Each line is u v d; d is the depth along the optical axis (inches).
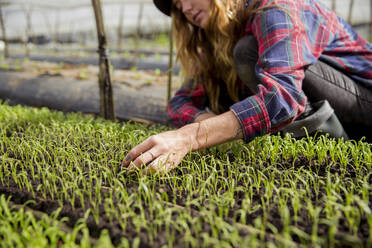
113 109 120.5
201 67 100.2
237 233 45.4
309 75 82.7
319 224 49.2
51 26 465.1
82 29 488.1
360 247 43.3
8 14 378.6
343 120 90.3
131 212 49.3
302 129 77.6
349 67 85.9
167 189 61.5
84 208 53.7
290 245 44.0
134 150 64.1
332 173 67.4
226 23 81.4
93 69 255.0
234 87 97.9
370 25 316.8
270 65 68.2
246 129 64.9
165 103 154.4
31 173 69.0
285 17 69.9
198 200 57.7
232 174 69.1
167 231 45.4
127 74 221.6
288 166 72.4
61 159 77.5
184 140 64.5
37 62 311.4
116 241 46.7
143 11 388.2
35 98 186.5
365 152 68.7
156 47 422.0
